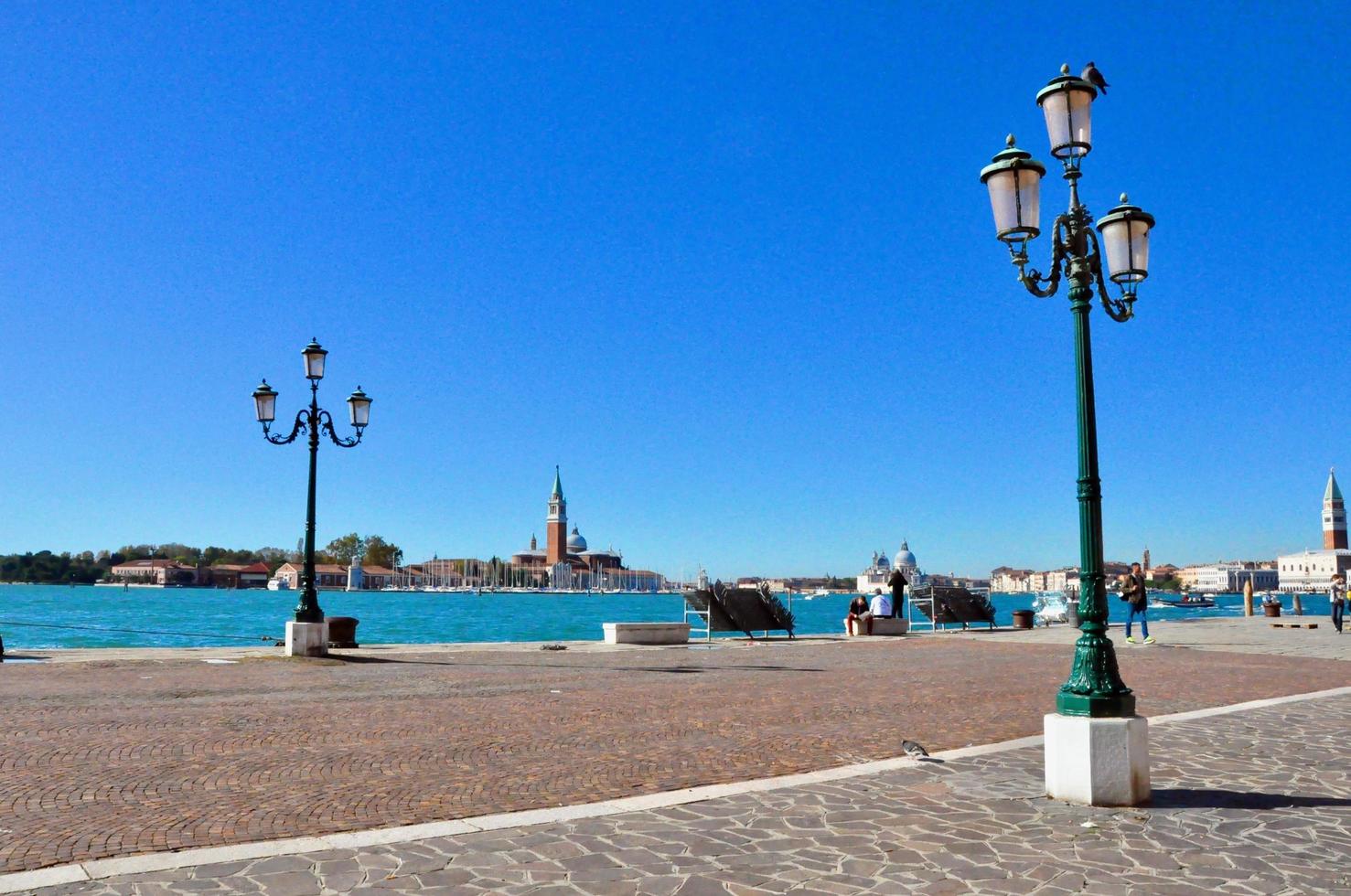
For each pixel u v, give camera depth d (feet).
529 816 27.84
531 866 23.29
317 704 51.55
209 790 31.07
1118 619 406.62
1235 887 22.34
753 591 113.80
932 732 44.47
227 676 64.95
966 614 134.00
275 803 29.53
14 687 57.16
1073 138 32.35
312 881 21.93
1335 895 21.86
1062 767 30.30
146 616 411.75
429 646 94.79
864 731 44.78
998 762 36.19
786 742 41.39
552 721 46.60
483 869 23.02
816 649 98.12
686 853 24.47
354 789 31.50
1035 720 48.57
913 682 66.03
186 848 24.71
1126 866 23.81
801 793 31.01
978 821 27.71
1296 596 181.57
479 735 42.37
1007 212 32.37
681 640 104.78
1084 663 30.76
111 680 61.00
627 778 33.88
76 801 29.43
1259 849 25.22
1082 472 31.76
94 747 37.99
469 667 75.10
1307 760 37.04
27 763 34.76
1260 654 92.43
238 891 21.21
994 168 32.58
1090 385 32.17
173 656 78.54
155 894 20.95
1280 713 49.52
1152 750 39.11
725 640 111.75
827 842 25.53
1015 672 73.67
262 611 508.53
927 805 29.55
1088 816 28.43
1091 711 30.07
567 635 277.23
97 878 22.00
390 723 45.34
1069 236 32.42
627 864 23.52
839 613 564.30
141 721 44.57
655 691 59.52
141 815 27.91
